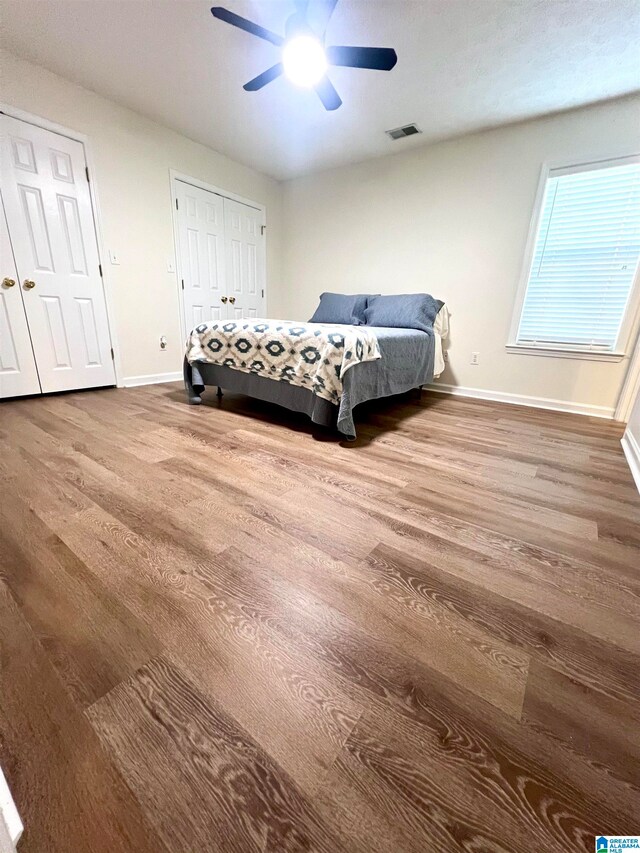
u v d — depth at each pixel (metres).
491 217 3.12
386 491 1.52
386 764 0.59
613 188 2.62
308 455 1.87
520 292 3.10
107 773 0.57
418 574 1.04
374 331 2.46
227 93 2.64
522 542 1.21
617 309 2.74
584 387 2.94
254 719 0.65
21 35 2.12
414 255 3.58
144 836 0.50
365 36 2.01
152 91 2.65
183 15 1.94
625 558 1.15
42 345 2.77
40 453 1.76
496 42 2.02
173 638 0.81
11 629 0.81
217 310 3.96
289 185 4.33
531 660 0.79
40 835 0.50
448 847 0.50
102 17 1.96
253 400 2.97
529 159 2.88
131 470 1.61
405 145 3.32
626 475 1.78
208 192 3.63
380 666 0.76
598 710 0.69
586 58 2.12
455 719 0.66
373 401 3.22
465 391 3.54
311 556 1.10
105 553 1.07
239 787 0.56
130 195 3.06
